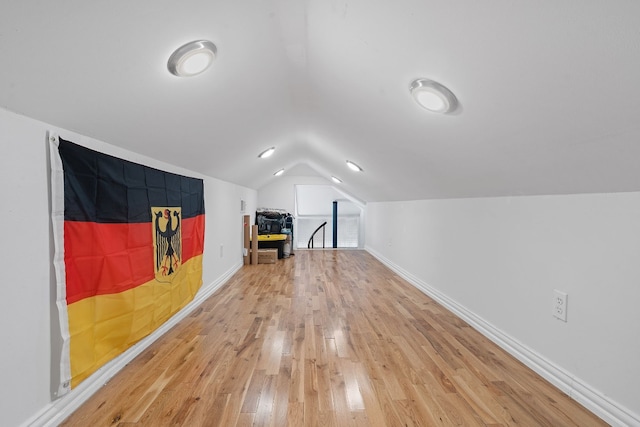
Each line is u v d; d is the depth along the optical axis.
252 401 1.51
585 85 0.89
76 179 1.36
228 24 1.20
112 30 0.95
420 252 3.56
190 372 1.75
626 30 0.70
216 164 3.01
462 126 1.49
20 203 1.13
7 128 1.08
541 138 1.24
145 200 1.92
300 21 1.33
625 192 1.29
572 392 1.54
